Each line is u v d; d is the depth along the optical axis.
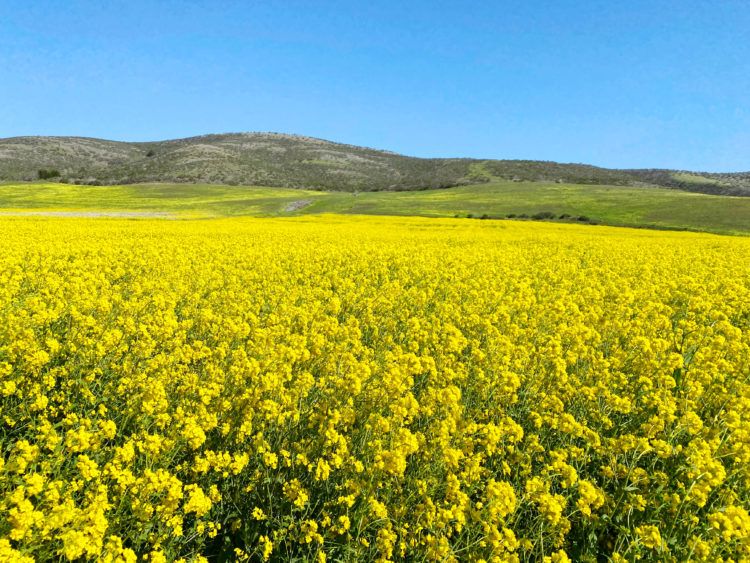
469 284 16.61
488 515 4.73
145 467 5.33
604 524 5.12
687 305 13.98
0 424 6.20
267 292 14.38
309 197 105.00
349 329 9.63
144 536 4.57
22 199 94.94
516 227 49.97
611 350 10.13
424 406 6.74
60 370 7.18
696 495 4.96
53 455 5.10
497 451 5.99
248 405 6.42
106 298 11.09
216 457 5.22
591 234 43.06
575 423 6.02
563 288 16.64
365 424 6.17
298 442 6.05
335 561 4.80
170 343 9.01
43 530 3.96
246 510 5.34
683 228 60.72
